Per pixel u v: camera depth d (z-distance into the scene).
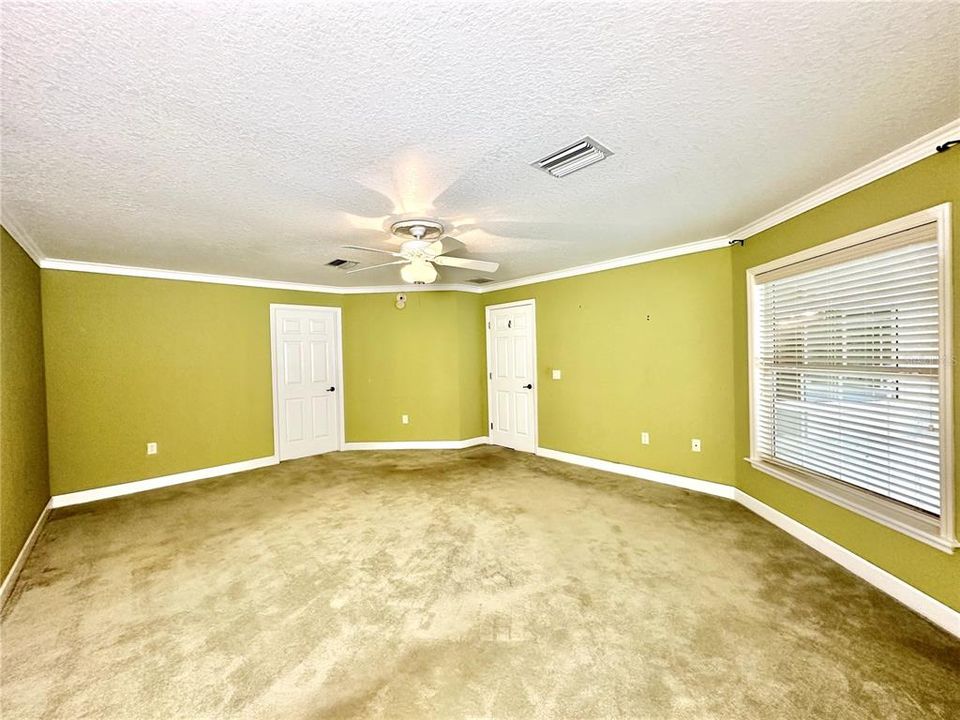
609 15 1.20
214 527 3.32
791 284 3.00
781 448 3.14
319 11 1.15
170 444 4.51
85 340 4.05
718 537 2.98
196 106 1.59
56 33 1.20
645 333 4.27
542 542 2.96
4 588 2.39
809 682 1.68
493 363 5.99
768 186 2.54
